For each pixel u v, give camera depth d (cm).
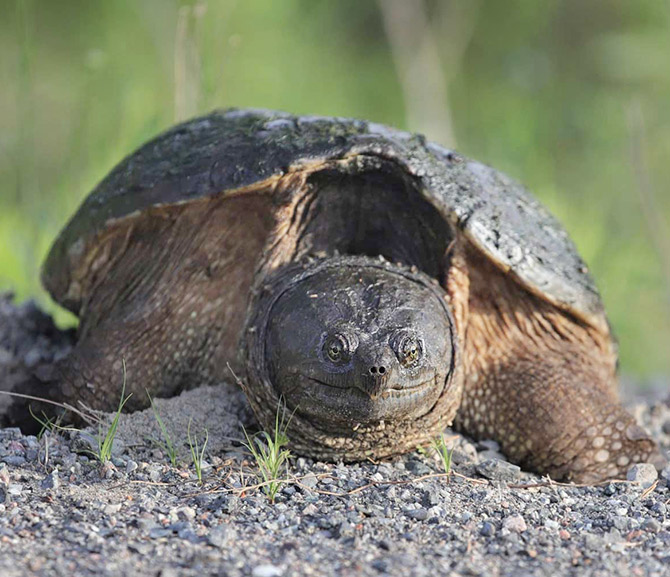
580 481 888
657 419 1128
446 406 859
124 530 664
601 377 943
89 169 1661
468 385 936
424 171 902
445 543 673
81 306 1048
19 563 604
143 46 2414
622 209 2164
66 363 913
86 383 899
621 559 654
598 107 2377
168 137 1008
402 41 2856
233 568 614
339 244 931
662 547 677
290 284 866
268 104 2411
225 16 1911
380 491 769
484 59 3081
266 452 812
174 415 870
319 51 2819
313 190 917
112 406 909
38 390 901
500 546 668
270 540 665
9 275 1636
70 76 2820
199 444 838
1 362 1062
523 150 2106
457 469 844
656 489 815
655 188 2297
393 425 827
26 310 1162
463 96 2980
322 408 807
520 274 901
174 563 618
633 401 1213
